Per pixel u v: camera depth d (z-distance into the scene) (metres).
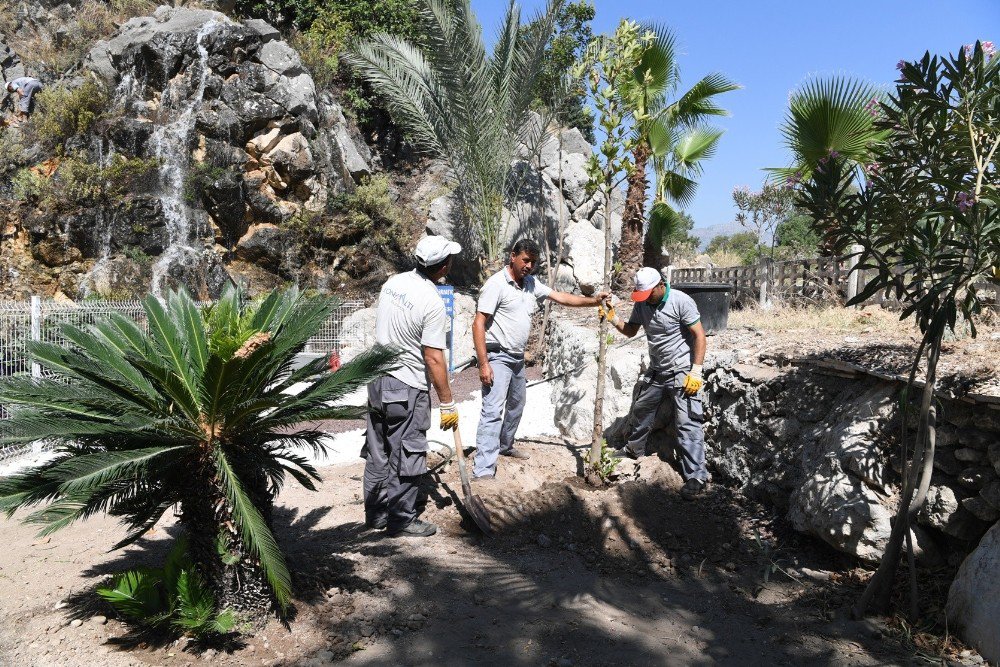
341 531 4.39
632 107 4.98
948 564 3.50
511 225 16.23
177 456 3.00
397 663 2.93
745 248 28.31
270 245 17.86
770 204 16.09
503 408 5.10
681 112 11.81
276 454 3.40
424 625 3.25
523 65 12.80
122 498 3.12
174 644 3.00
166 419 2.97
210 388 2.82
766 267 10.60
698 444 5.04
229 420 3.01
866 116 5.91
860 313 7.38
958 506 3.41
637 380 6.14
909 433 3.75
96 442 3.02
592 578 3.88
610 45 5.02
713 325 7.23
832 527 3.81
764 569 4.02
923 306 3.17
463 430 7.91
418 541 4.22
